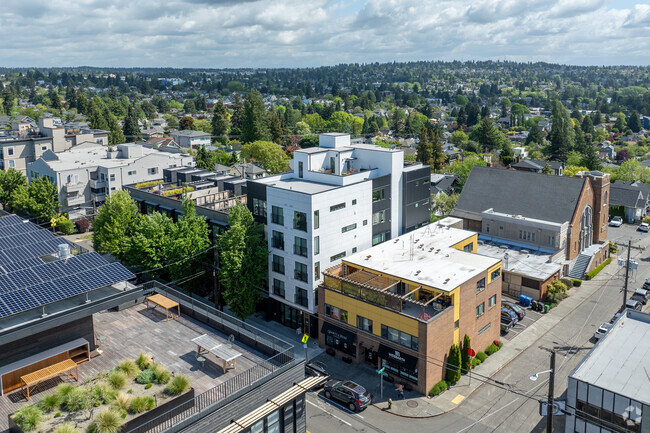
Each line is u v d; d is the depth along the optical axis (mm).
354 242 60625
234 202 73500
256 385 29703
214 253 62875
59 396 26844
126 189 80625
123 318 38375
